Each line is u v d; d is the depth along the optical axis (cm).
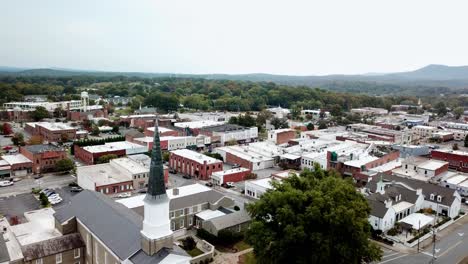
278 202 5359
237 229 6756
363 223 5159
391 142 15250
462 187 9500
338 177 6912
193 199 7319
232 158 12419
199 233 6794
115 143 13475
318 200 5109
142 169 9738
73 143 13550
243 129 16688
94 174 9425
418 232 6975
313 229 5147
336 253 5041
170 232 4181
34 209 7919
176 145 13975
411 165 10888
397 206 7712
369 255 5094
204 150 14275
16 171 10369
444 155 12444
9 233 5416
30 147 11500
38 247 5044
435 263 5931
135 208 6744
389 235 6988
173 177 10750
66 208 5850
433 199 8231
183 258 4194
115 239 4641
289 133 15562
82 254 5353
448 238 6912
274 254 5009
